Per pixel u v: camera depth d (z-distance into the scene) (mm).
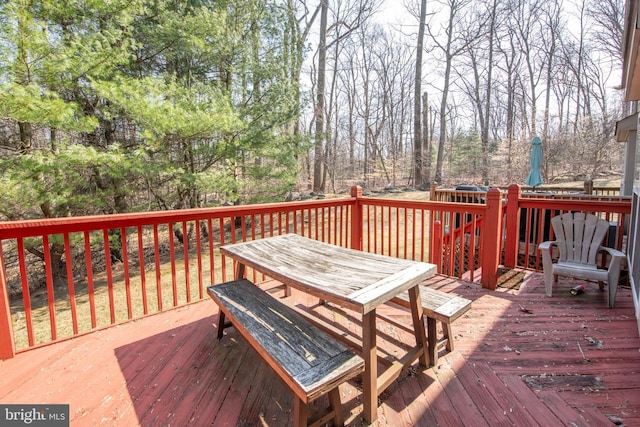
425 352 2021
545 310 2865
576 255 3221
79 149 4957
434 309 1979
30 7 4742
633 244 3090
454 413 1675
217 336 2420
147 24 7203
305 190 18812
